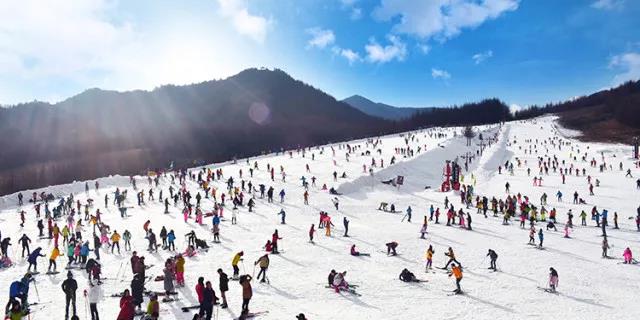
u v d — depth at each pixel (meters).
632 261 27.84
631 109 156.50
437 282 23.27
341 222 38.81
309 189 51.38
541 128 147.62
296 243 30.66
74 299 16.78
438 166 71.00
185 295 19.89
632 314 19.31
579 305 20.39
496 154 85.88
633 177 62.66
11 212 43.81
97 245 25.92
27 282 17.80
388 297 20.78
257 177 58.06
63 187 53.53
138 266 20.45
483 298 20.98
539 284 23.33
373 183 56.44
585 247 31.67
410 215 40.06
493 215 43.41
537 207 46.56
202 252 27.78
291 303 19.50
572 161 80.12
